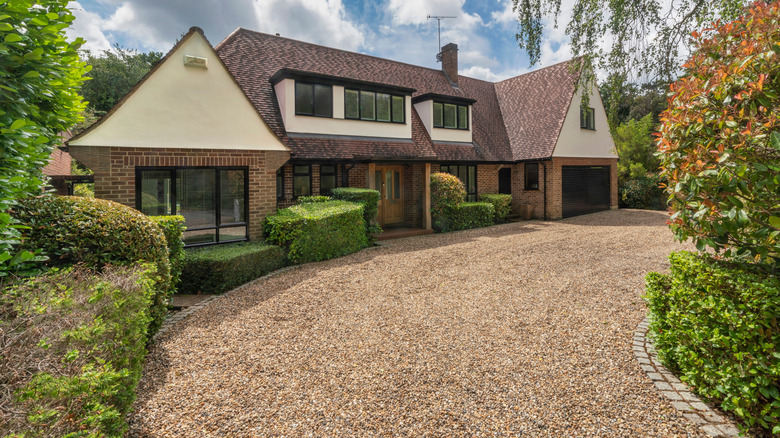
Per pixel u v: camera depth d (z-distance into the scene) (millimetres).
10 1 3193
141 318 3252
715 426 2848
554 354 4035
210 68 8469
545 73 18891
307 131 11695
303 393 3363
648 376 3553
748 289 2879
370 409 3117
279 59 13383
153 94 7820
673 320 3496
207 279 6551
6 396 1648
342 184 12719
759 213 2838
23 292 2600
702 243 3275
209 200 8539
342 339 4527
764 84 2947
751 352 2816
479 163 15898
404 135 14031
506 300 5840
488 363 3875
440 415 3021
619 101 7883
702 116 3326
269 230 8766
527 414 3014
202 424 2922
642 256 8773
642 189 19828
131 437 2748
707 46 3639
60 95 4363
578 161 17312
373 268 8047
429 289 6496
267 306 5703
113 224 4234
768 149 2986
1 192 2957
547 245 10320
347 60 15500
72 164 20156
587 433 2773
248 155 8938
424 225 13469
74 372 1963
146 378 3619
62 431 1671
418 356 4062
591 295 5961
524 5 7496
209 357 4070
